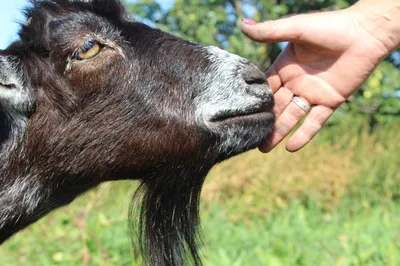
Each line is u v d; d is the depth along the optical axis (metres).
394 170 1.55
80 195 0.65
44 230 1.19
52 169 0.62
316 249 0.95
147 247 0.68
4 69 0.60
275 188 1.45
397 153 1.63
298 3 1.84
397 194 1.49
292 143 0.63
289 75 0.62
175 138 0.61
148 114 0.60
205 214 1.29
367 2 0.61
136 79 0.60
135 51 0.61
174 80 0.61
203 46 0.62
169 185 0.63
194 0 1.75
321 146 1.68
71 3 0.62
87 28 0.61
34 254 1.04
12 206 0.62
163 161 0.61
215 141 0.61
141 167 0.62
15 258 1.05
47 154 0.61
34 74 0.60
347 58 0.61
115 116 0.60
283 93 0.63
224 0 1.83
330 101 0.62
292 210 1.30
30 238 1.15
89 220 1.17
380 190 1.50
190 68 0.61
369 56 0.60
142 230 0.68
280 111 0.63
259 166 1.53
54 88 0.60
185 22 1.72
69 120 0.61
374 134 1.79
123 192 1.37
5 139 0.62
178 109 0.60
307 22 0.60
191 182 0.63
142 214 0.67
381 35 0.60
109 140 0.61
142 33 0.62
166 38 0.62
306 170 1.53
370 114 1.92
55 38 0.60
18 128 0.61
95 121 0.60
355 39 0.60
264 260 0.91
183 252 0.68
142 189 0.66
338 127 1.83
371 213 1.29
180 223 0.67
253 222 1.29
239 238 1.06
